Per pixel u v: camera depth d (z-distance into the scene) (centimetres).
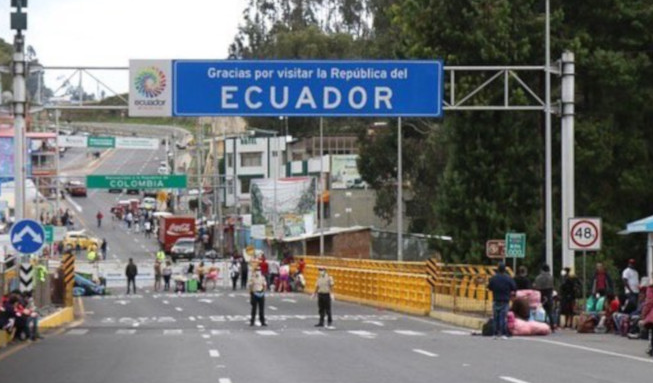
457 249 5506
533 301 3684
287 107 3888
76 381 2139
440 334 3653
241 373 2256
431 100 3944
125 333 3734
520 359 2595
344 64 3897
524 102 5019
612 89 5303
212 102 3875
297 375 2208
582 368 2356
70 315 4778
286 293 7494
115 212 15150
